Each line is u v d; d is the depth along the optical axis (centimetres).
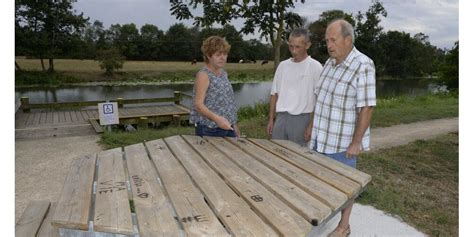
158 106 1177
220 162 228
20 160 531
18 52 2927
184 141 282
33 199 376
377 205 333
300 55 300
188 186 187
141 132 729
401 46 3503
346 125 248
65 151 587
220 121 258
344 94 244
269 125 344
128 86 2630
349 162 253
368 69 238
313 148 270
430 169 461
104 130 749
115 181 195
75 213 156
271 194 177
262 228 142
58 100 1850
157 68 3672
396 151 553
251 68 3456
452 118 896
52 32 3159
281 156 243
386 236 278
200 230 139
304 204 165
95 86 2625
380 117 874
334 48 243
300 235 138
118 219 149
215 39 271
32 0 3034
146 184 190
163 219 149
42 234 224
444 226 296
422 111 977
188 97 1373
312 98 303
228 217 151
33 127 795
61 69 3200
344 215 263
